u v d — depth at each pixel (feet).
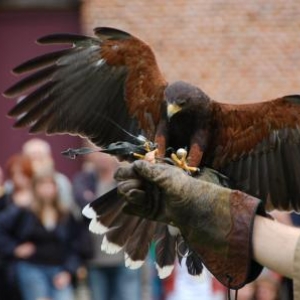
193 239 23.11
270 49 84.07
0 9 86.84
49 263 56.08
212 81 83.92
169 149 31.37
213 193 23.08
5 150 86.48
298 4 83.92
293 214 55.26
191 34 83.56
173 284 56.49
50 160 58.70
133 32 83.10
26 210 56.13
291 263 21.38
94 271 56.59
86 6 82.79
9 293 56.34
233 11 83.76
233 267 22.53
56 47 86.89
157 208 24.11
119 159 29.84
